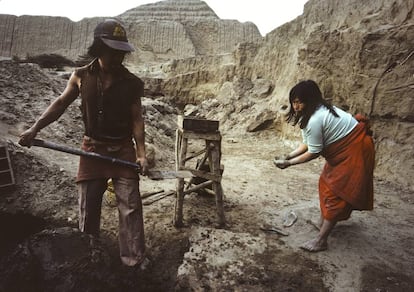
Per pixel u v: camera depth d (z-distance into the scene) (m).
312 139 2.77
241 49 13.95
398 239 3.25
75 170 4.23
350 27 7.33
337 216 2.80
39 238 2.36
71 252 2.28
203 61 16.56
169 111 10.88
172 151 6.80
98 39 2.17
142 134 2.50
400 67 5.64
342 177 2.72
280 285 2.51
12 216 3.40
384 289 2.49
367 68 6.24
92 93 2.28
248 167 6.00
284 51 11.44
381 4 7.12
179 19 27.86
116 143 2.45
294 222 3.47
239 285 2.50
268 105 10.37
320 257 2.85
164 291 2.49
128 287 2.39
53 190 3.65
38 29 26.02
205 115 12.12
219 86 14.85
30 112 5.69
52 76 7.81
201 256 2.79
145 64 23.36
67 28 25.97
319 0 10.35
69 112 6.27
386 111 5.83
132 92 2.37
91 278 2.21
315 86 2.80
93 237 2.46
